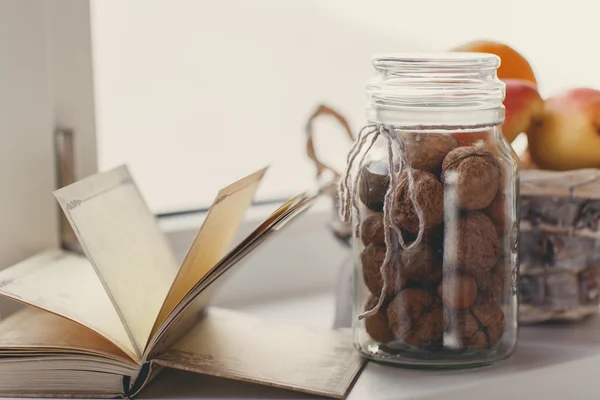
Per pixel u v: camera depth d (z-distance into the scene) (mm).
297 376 786
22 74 891
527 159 910
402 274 787
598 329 904
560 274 893
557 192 874
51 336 784
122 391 767
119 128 1036
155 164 1062
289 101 1141
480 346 800
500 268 800
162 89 1054
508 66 895
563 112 857
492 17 1236
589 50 1298
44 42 900
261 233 760
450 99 780
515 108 852
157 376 810
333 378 789
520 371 814
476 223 784
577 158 866
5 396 767
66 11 948
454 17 1218
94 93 979
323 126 1168
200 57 1071
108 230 789
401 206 775
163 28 1045
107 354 756
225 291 1057
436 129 782
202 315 877
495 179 784
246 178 788
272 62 1120
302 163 1161
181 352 795
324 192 942
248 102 1110
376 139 796
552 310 897
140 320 770
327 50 1154
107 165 1035
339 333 878
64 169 933
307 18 1134
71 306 777
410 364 804
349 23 1162
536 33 1262
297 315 1020
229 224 823
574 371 835
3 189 889
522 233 892
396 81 791
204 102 1082
